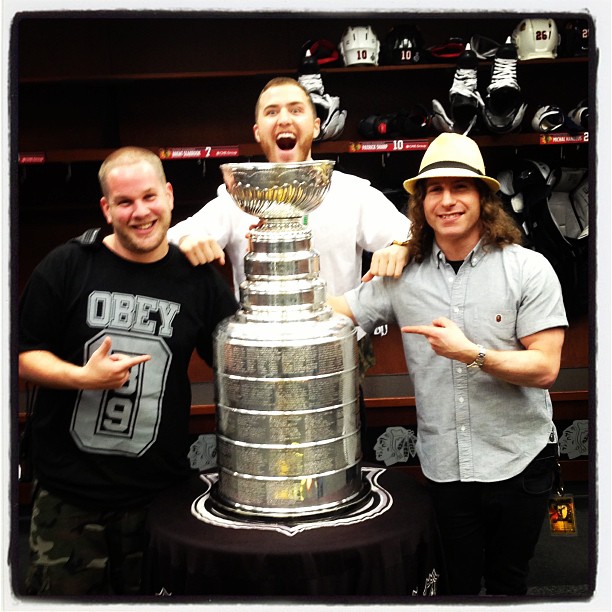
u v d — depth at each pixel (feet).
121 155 5.24
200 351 5.99
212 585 4.42
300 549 4.34
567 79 11.94
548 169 11.23
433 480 5.77
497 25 11.83
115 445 5.58
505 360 5.16
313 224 6.97
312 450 4.75
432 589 4.86
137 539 5.71
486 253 5.55
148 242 5.34
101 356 5.04
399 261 5.68
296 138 6.81
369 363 7.55
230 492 4.95
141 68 11.75
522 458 5.62
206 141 12.00
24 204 11.49
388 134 10.72
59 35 11.54
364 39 10.64
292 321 4.80
